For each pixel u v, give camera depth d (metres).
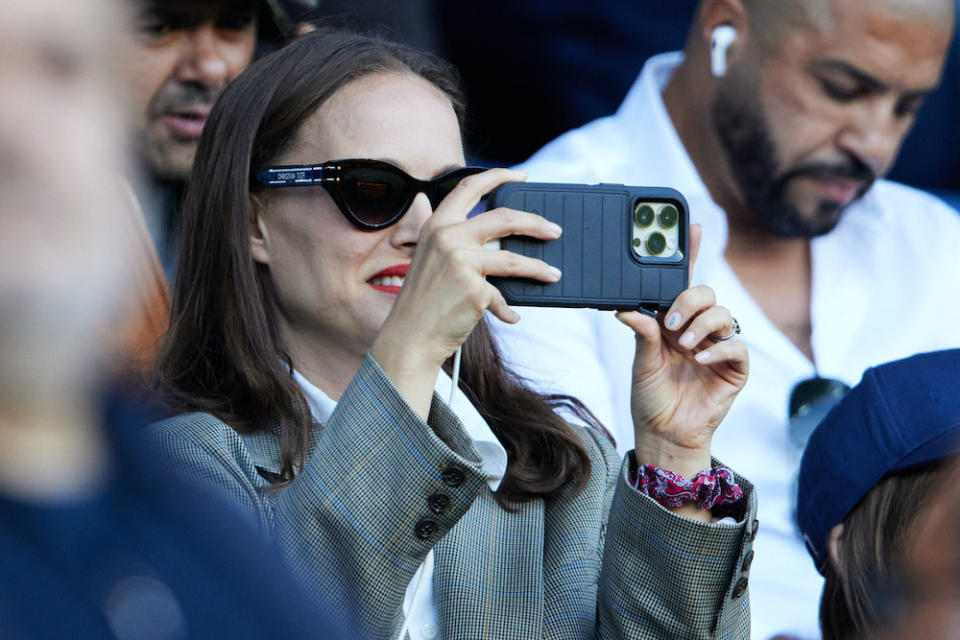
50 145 2.83
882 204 13.87
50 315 2.87
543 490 8.48
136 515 3.42
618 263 7.35
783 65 13.54
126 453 3.49
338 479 6.74
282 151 8.34
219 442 7.62
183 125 10.68
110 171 2.95
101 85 2.95
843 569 8.45
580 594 8.07
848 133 13.65
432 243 7.02
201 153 8.58
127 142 3.02
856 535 8.45
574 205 7.35
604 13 13.69
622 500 7.67
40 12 2.84
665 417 7.73
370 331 8.12
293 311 8.33
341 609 6.64
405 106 8.30
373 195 8.01
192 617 3.38
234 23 10.93
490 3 13.49
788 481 13.03
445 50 13.45
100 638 3.07
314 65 8.42
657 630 7.60
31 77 2.85
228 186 8.32
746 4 13.58
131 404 3.74
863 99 13.63
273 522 6.92
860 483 8.44
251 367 8.09
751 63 13.59
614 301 7.34
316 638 3.88
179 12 10.55
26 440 3.04
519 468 8.52
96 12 2.93
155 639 3.22
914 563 8.20
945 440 8.24
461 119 8.98
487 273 7.03
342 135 8.20
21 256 2.81
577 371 12.69
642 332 7.43
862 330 13.75
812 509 8.91
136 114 3.14
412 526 6.75
